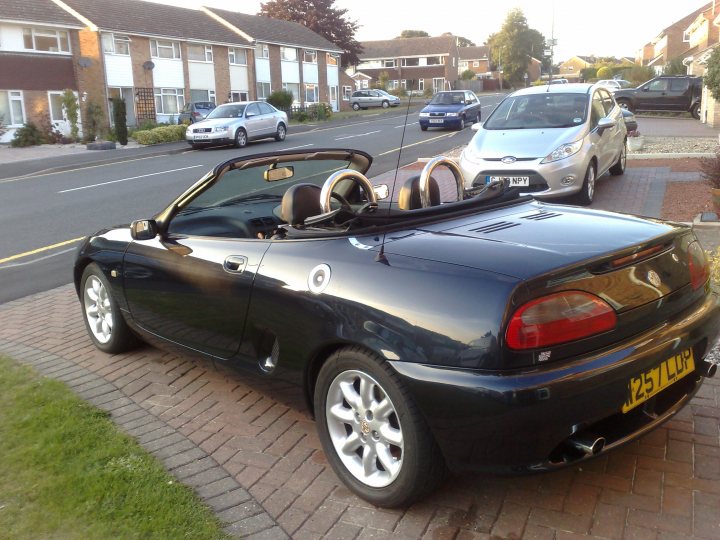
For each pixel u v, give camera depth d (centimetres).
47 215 1201
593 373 250
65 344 518
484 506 287
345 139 2614
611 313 262
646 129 2383
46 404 400
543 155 888
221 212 414
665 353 275
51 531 279
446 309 255
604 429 273
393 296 270
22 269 807
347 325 280
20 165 2247
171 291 394
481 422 246
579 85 1067
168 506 292
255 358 346
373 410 282
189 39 4172
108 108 3738
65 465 329
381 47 8125
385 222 319
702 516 271
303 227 333
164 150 2606
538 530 269
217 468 326
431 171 379
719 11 3622
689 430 337
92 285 486
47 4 3553
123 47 3816
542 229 309
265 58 4972
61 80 3494
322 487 308
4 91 3244
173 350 419
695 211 834
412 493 274
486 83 9506
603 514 276
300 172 410
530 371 245
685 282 301
